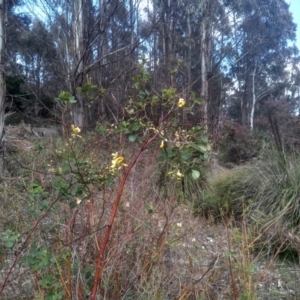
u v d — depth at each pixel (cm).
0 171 493
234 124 1416
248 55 2080
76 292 214
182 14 1448
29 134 873
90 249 253
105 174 208
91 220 247
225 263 272
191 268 258
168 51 1301
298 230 389
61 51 930
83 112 589
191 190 500
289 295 283
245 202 459
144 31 1177
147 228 271
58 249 233
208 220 432
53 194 256
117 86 706
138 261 247
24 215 296
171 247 272
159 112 224
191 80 1248
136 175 318
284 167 466
